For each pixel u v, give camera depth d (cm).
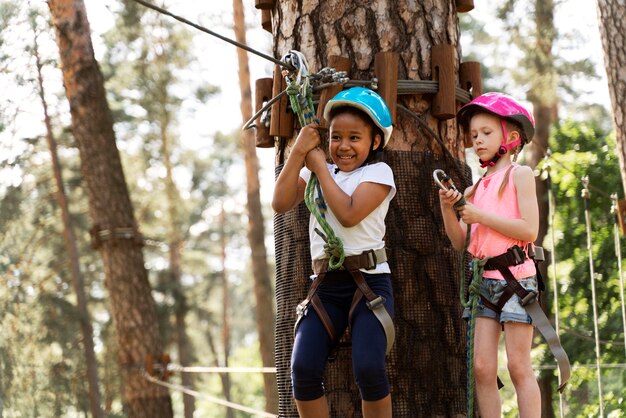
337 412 414
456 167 447
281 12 459
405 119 438
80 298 2131
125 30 1956
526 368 384
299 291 434
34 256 2316
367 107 372
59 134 2116
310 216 394
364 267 370
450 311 429
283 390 441
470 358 373
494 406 383
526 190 391
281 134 445
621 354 1352
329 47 441
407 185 432
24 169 2133
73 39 1364
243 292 5088
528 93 1602
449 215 396
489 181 405
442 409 421
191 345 3136
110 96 2384
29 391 1978
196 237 3762
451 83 438
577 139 1520
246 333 5772
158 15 2034
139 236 1345
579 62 1599
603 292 1377
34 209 2195
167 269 2753
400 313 421
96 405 2005
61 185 2172
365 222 374
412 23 444
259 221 1922
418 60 442
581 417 1373
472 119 408
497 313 389
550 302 1404
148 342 1307
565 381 376
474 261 389
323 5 444
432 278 427
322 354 364
